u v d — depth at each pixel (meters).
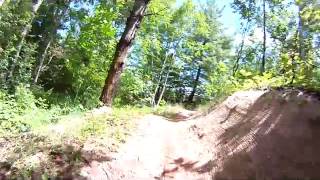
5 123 9.44
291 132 6.58
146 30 32.81
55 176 6.19
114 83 11.98
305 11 9.32
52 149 6.97
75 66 23.75
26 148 7.01
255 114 7.67
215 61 48.50
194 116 10.03
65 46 28.25
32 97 12.74
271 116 7.23
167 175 6.80
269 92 7.97
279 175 6.09
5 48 20.03
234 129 7.77
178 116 10.63
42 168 6.38
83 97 22.31
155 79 44.78
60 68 28.17
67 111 12.17
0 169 6.42
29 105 11.41
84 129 8.16
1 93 12.52
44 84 28.56
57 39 29.80
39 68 26.17
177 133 8.63
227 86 10.62
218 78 37.00
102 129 8.20
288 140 6.50
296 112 6.84
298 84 8.04
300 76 8.09
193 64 50.88
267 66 28.58
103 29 22.73
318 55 9.06
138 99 30.80
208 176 6.69
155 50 41.78
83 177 6.29
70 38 26.33
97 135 7.83
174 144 8.03
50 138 7.59
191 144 8.02
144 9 12.45
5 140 7.85
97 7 23.06
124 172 6.63
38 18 29.59
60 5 29.33
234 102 8.63
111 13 22.77
